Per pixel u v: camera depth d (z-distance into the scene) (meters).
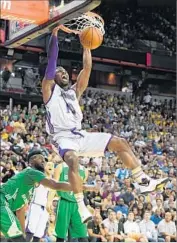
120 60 26.11
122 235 10.82
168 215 11.55
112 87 28.25
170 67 27.06
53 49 5.08
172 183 14.40
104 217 11.45
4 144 15.20
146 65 26.59
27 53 24.17
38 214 7.14
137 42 29.02
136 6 31.36
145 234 11.20
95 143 5.04
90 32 5.25
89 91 26.23
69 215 6.81
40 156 6.16
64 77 5.27
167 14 31.97
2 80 23.19
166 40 30.53
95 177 12.90
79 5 4.25
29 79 23.92
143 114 24.17
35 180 5.96
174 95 29.25
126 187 12.73
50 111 5.12
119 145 5.01
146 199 12.54
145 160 17.38
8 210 6.02
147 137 21.11
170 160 17.89
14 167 12.80
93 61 25.73
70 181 4.88
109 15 30.22
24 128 17.31
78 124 5.18
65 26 5.35
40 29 4.79
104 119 21.45
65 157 4.94
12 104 22.84
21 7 4.29
